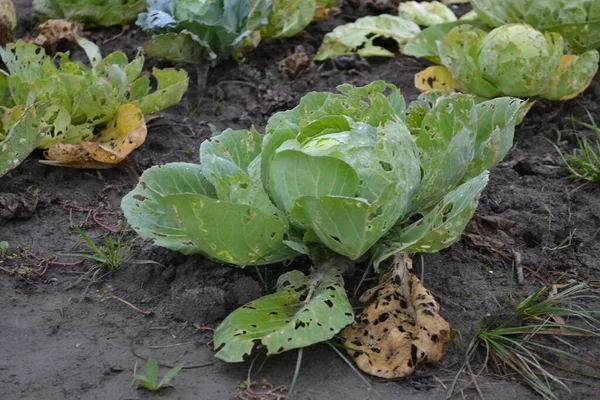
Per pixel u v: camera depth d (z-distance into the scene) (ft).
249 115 8.00
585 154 7.41
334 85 8.36
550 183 7.36
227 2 7.97
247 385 5.95
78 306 6.41
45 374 6.02
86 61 8.58
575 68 7.74
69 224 6.95
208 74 8.42
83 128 7.27
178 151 7.61
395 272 6.27
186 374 6.02
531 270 6.67
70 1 8.84
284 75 8.42
